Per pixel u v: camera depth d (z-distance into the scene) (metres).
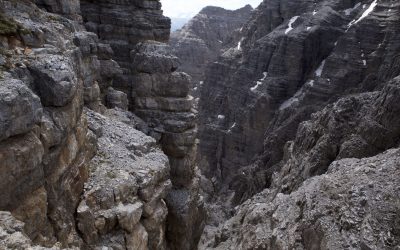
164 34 48.47
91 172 23.55
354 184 22.72
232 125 107.69
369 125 38.25
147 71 43.25
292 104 90.69
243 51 127.06
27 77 17.09
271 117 96.69
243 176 83.94
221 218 68.94
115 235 22.06
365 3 101.00
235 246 32.97
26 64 17.44
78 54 23.84
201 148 114.31
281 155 77.94
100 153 26.20
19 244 11.66
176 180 41.22
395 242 18.28
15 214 14.41
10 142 14.21
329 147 41.88
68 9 32.78
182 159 41.50
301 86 98.19
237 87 112.81
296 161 50.03
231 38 158.00
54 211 17.53
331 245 19.06
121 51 45.47
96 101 35.06
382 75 72.94
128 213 22.31
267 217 28.72
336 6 104.62
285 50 101.06
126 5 46.16
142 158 28.83
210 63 140.62
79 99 22.11
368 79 75.81
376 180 22.62
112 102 41.09
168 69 43.34
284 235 23.58
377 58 81.00
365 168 24.27
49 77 17.47
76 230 20.03
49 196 17.17
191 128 43.09
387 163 24.20
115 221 22.02
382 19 84.56
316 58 98.00
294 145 57.66
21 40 18.84
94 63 35.03
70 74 18.47
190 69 179.12
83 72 31.41
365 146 37.78
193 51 181.88
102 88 40.62
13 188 14.19
